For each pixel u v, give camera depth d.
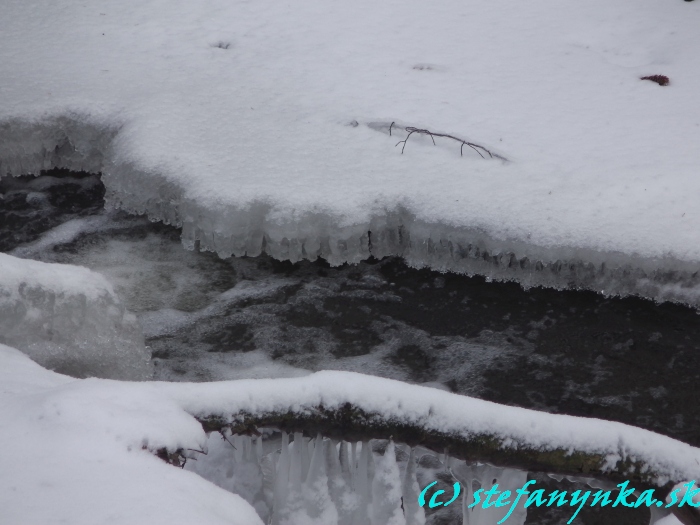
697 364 4.97
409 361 5.07
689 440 4.57
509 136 5.99
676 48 7.36
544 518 4.21
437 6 8.07
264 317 5.38
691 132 6.07
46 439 2.43
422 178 5.52
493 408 2.91
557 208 5.25
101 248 5.96
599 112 6.35
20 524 2.09
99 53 6.95
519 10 8.05
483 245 5.21
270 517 3.26
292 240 5.29
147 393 2.73
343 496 3.10
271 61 6.98
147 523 2.11
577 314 5.34
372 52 7.19
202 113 6.17
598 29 7.75
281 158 5.70
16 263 3.78
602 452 2.85
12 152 6.05
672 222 5.14
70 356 3.75
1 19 7.42
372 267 5.79
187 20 7.61
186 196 5.37
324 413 2.90
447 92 6.59
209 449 3.29
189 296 5.55
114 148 5.85
